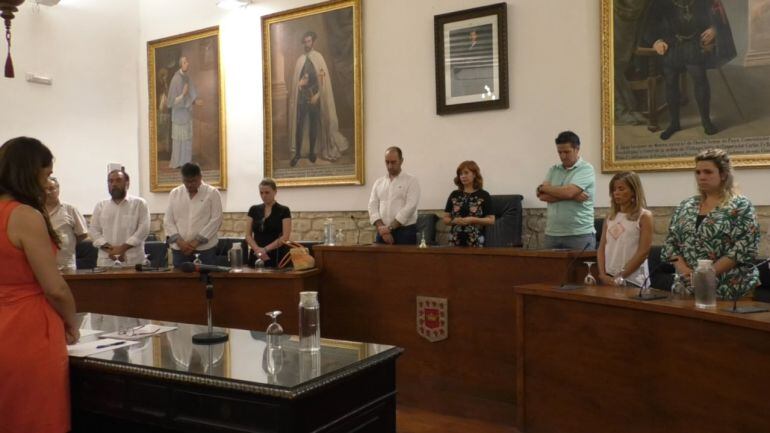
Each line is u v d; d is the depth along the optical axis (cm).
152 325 309
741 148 522
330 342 265
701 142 539
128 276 468
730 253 321
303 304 251
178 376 221
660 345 288
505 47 629
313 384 206
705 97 536
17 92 778
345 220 739
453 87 659
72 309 254
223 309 464
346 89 730
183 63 863
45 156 253
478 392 400
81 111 843
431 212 679
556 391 339
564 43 604
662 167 553
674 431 282
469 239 509
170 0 878
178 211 591
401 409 417
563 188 486
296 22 765
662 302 291
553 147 611
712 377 265
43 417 238
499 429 377
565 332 334
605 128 579
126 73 892
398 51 698
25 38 786
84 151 846
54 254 249
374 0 714
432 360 420
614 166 576
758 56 515
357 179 722
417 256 428
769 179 512
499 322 392
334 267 469
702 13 537
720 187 333
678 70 548
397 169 595
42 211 251
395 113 701
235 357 241
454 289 411
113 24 879
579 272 377
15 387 235
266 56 788
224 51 832
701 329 269
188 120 862
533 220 620
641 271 384
